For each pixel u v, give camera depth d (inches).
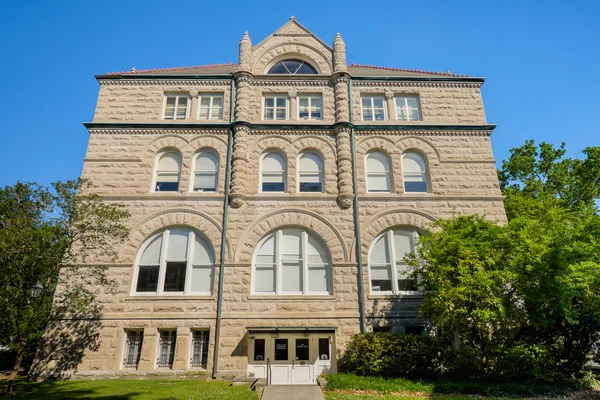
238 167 773.9
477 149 829.2
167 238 743.1
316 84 866.8
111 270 709.3
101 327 675.4
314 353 665.0
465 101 871.1
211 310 690.2
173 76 854.5
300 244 749.9
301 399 478.0
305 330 668.1
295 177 790.5
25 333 542.0
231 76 862.5
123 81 852.6
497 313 554.9
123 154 791.1
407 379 570.9
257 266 731.4
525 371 558.6
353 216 762.2
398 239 762.8
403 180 803.4
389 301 708.0
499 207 783.1
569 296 528.4
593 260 556.1
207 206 757.3
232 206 756.6
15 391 535.5
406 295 712.4
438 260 592.1
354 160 798.5
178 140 808.3
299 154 816.3
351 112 839.1
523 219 619.5
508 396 502.6
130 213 745.6
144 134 808.9
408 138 830.5
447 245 593.0
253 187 777.6
